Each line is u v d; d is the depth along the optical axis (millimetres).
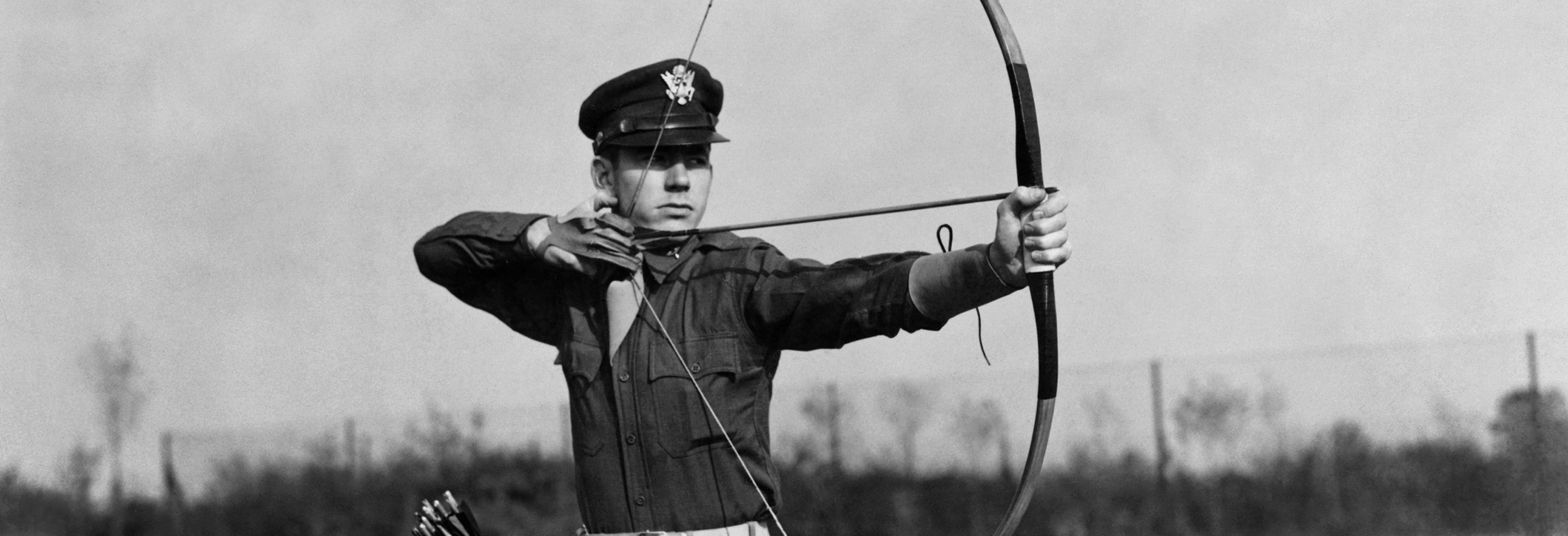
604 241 3012
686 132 3094
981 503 9234
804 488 9648
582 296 3172
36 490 11531
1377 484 8797
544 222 3146
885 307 2777
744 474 3006
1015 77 2697
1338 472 8852
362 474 10859
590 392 3088
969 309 2734
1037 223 2576
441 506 3305
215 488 11258
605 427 3062
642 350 3029
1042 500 9219
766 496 3064
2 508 11438
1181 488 9094
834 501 9562
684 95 3131
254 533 10875
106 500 11539
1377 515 8742
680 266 3086
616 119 3135
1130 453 9266
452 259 3227
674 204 3105
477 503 10391
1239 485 9023
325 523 10703
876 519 9414
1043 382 2695
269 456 11148
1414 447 8805
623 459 3025
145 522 11344
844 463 9664
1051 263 2596
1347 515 8758
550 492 10344
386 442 10875
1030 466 2758
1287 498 8859
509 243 3148
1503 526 8445
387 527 10531
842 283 2854
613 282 3094
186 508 11242
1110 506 9125
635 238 3066
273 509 10883
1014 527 2785
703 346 2996
